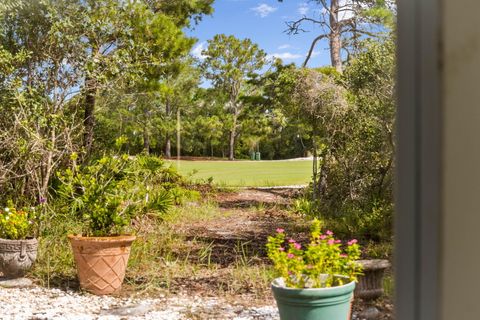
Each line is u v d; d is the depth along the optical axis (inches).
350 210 360.8
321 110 390.6
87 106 345.4
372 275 160.2
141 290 207.8
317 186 422.0
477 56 19.7
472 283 19.5
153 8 505.4
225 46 1315.2
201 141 1331.2
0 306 184.2
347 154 382.9
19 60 300.8
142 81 412.2
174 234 320.5
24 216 228.1
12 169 293.9
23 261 213.3
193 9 546.9
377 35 375.9
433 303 19.6
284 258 132.8
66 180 302.8
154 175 371.2
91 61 322.3
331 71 421.4
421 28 20.1
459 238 19.5
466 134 19.6
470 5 19.6
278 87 448.8
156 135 1086.4
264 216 426.6
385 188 359.6
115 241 201.8
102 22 327.0
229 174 978.1
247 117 662.5
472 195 19.6
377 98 368.2
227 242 313.4
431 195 19.8
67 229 264.4
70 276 225.1
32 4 318.7
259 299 194.4
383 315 146.3
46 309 182.9
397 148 21.0
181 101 1132.5
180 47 432.8
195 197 506.0
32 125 294.8
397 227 20.9
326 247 134.1
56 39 313.6
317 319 126.0
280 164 1136.8
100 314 178.5
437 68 19.6
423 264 19.9
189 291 207.2
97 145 363.9
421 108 20.1
